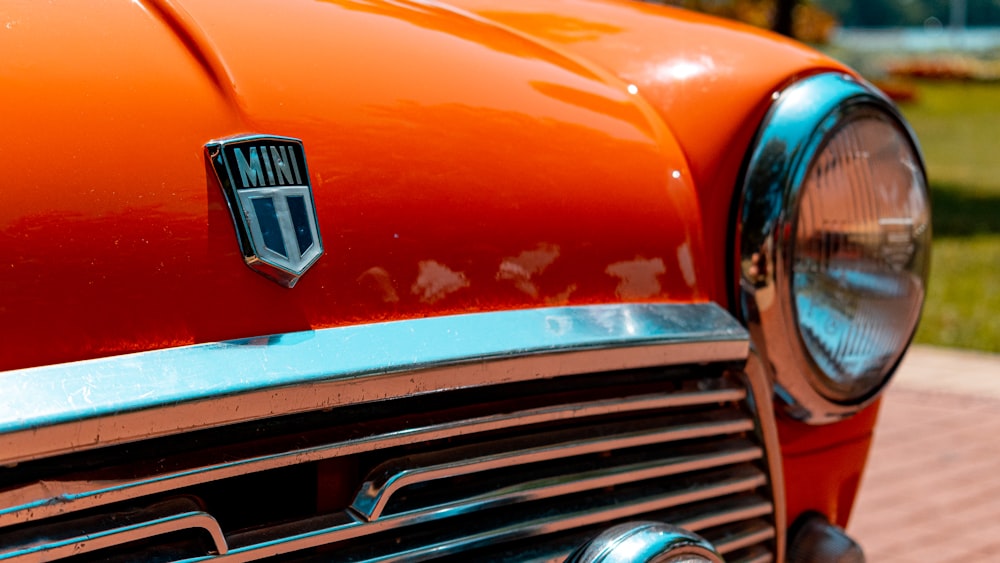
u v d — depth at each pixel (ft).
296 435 3.14
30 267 2.98
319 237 3.18
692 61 3.92
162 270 3.05
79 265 3.01
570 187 3.50
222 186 3.12
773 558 3.78
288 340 3.12
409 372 3.19
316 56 3.35
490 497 3.32
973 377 12.00
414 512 3.24
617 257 3.52
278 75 3.27
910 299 3.92
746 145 3.78
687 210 3.67
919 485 8.30
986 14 159.22
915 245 3.90
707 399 3.60
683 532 3.35
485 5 4.00
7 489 2.96
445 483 3.31
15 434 2.92
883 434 9.72
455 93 3.47
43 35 3.14
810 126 3.75
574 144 3.56
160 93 3.15
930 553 6.95
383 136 3.32
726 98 3.83
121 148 3.08
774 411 3.83
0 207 2.98
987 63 68.44
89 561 3.03
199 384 3.03
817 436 3.97
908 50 78.54
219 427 3.08
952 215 26.66
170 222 3.07
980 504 7.90
